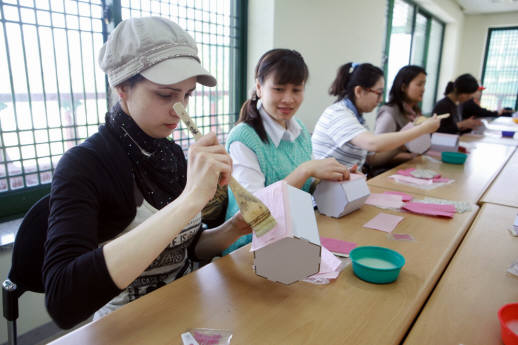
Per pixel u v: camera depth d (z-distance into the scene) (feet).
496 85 24.21
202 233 3.54
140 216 2.87
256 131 4.46
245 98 8.45
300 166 4.11
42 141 5.24
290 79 4.25
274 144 4.61
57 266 2.06
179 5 6.77
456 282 2.70
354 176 4.22
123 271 2.00
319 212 4.16
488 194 5.00
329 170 3.95
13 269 2.69
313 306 2.37
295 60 4.28
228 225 3.37
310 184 4.81
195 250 3.52
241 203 2.43
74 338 2.05
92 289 1.97
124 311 2.30
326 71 9.92
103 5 5.60
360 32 11.29
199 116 7.60
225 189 4.22
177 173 3.31
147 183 2.93
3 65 4.71
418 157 7.61
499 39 23.72
